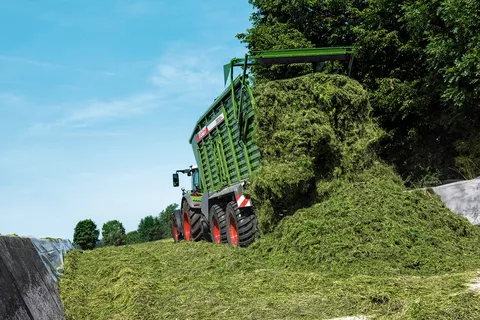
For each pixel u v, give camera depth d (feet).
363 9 57.11
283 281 19.06
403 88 48.65
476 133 44.68
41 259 18.57
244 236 30.37
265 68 51.44
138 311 16.55
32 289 14.17
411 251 20.57
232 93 31.99
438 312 12.73
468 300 13.17
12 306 11.63
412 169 52.49
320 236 22.49
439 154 50.75
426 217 23.75
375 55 52.70
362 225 22.36
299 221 24.62
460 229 23.72
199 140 44.19
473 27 39.81
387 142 53.88
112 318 16.30
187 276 23.45
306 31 61.00
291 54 31.12
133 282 20.62
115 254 37.68
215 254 28.73
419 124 51.42
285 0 61.98
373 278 17.74
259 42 59.57
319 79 29.50
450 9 39.55
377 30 51.83
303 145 26.50
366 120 29.14
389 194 24.82
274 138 27.48
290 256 22.54
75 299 19.10
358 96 28.81
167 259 32.01
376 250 20.57
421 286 16.08
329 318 14.24
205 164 44.06
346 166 27.35
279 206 27.32
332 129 27.58
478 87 39.75
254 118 28.78
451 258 20.13
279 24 60.70
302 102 28.04
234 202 31.96
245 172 32.27
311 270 20.75
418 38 46.78
